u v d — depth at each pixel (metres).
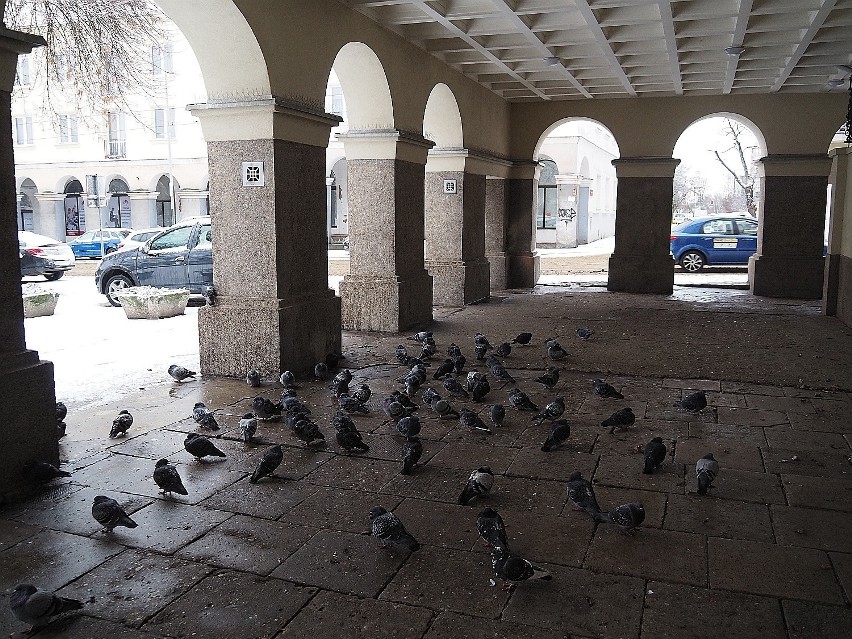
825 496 5.09
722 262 22.02
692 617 3.60
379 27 10.35
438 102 13.97
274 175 8.07
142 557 4.23
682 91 16.31
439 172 14.63
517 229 18.45
